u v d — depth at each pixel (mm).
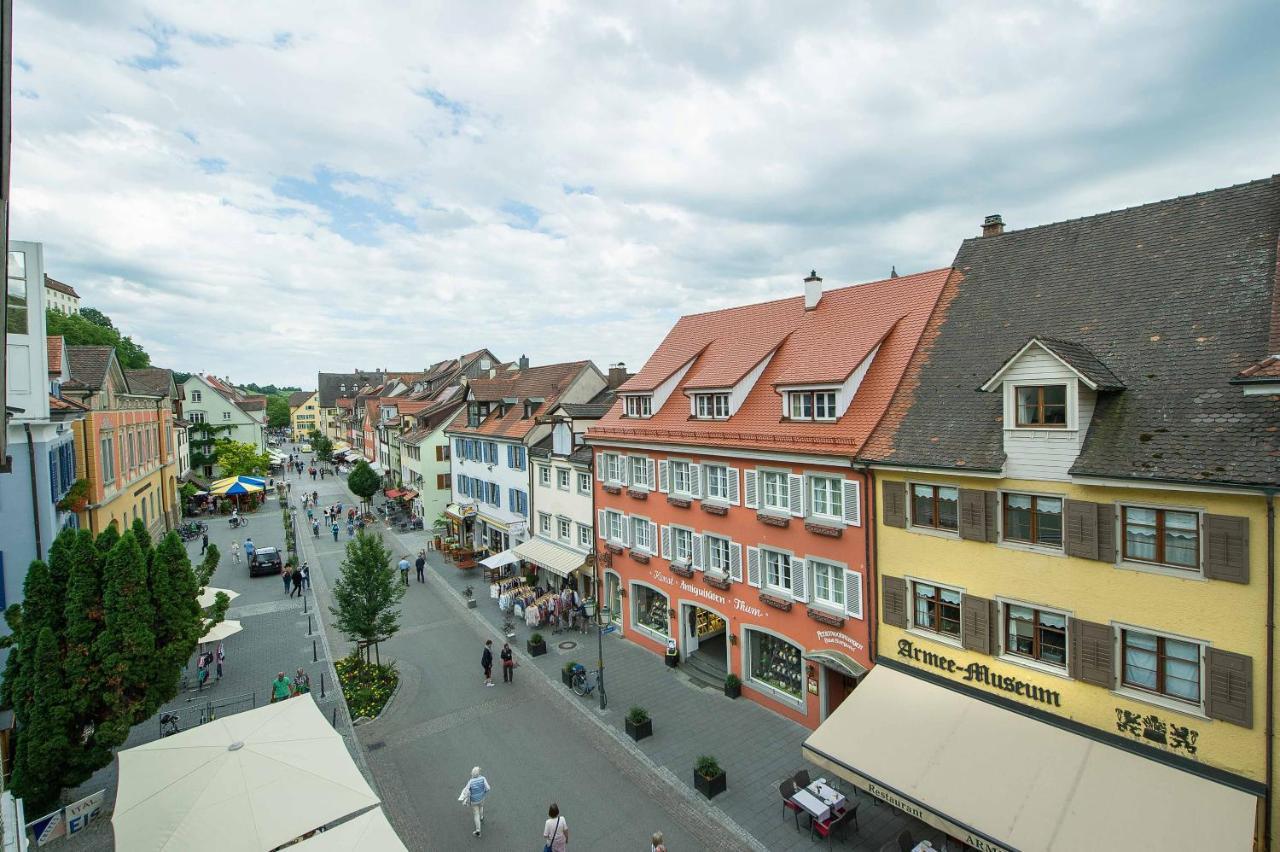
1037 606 15977
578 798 19078
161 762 14719
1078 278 19047
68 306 98125
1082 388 15172
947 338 21062
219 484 67125
